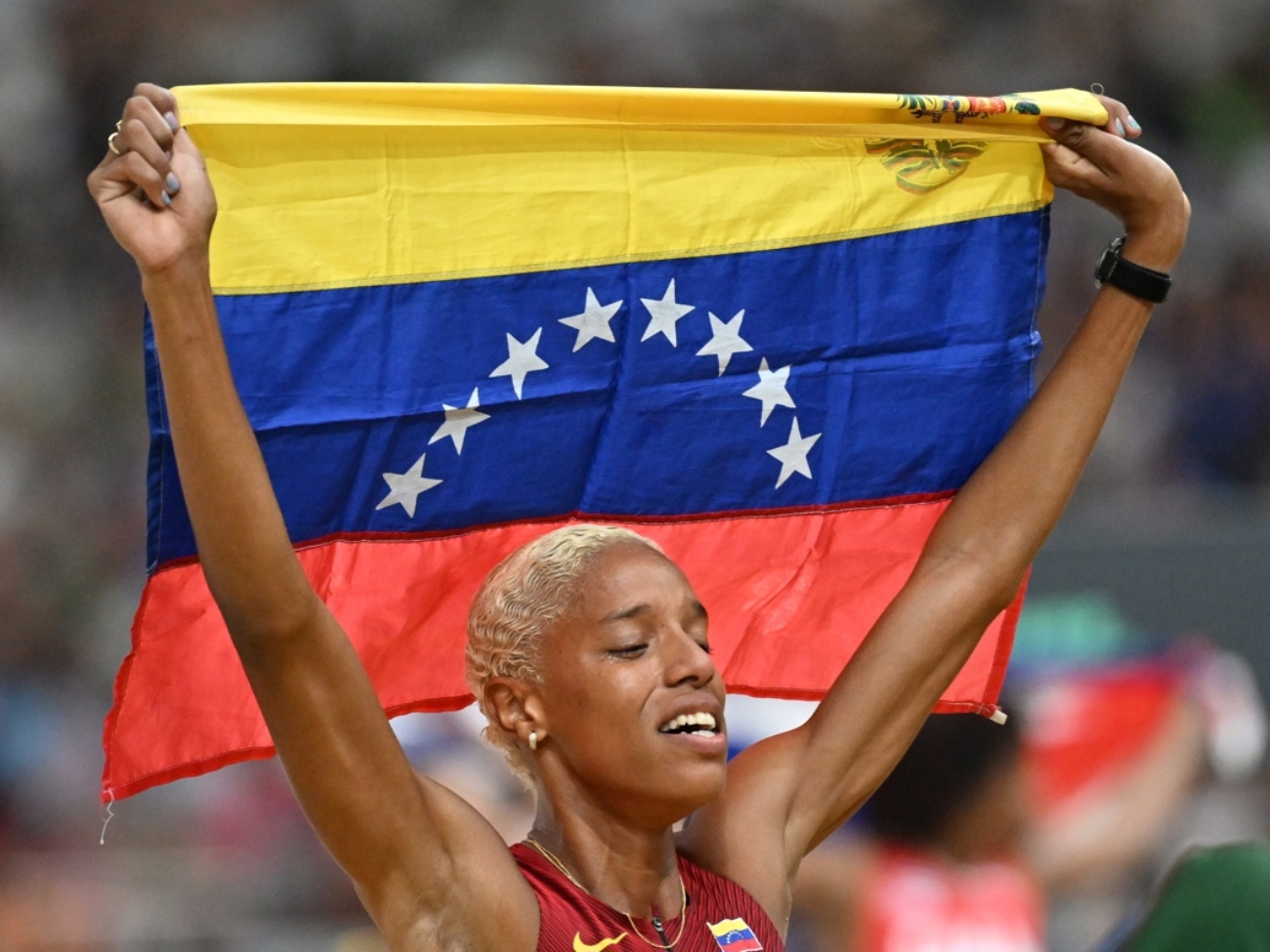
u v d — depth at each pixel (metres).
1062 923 19.16
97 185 8.77
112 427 40.91
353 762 9.02
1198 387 42.22
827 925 18.38
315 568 10.73
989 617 11.46
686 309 11.20
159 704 10.23
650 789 9.47
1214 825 20.17
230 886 26.95
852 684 11.19
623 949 9.48
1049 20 47.62
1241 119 47.75
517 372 10.87
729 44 46.00
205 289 8.83
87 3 43.69
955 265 11.80
